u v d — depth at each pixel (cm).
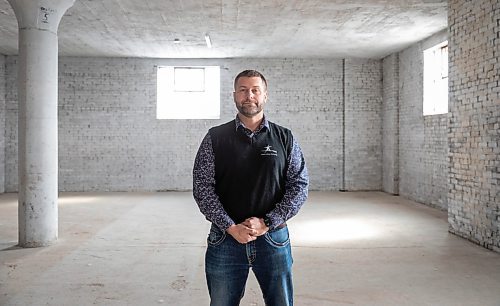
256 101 230
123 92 1193
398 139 1126
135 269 486
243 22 827
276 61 1202
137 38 964
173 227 716
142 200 1028
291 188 235
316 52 1121
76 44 1028
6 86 1175
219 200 232
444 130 890
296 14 773
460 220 644
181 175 1209
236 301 237
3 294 406
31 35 572
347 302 388
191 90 1212
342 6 723
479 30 585
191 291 416
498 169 549
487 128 571
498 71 545
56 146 604
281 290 234
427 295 405
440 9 739
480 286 429
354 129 1212
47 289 420
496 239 556
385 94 1185
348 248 578
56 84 600
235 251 230
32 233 583
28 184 580
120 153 1199
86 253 552
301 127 1214
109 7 732
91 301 390
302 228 709
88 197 1079
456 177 652
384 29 882
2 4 714
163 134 1202
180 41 993
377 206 945
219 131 236
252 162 230
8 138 1178
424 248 578
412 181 1043
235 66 1199
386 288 424
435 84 956
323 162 1218
